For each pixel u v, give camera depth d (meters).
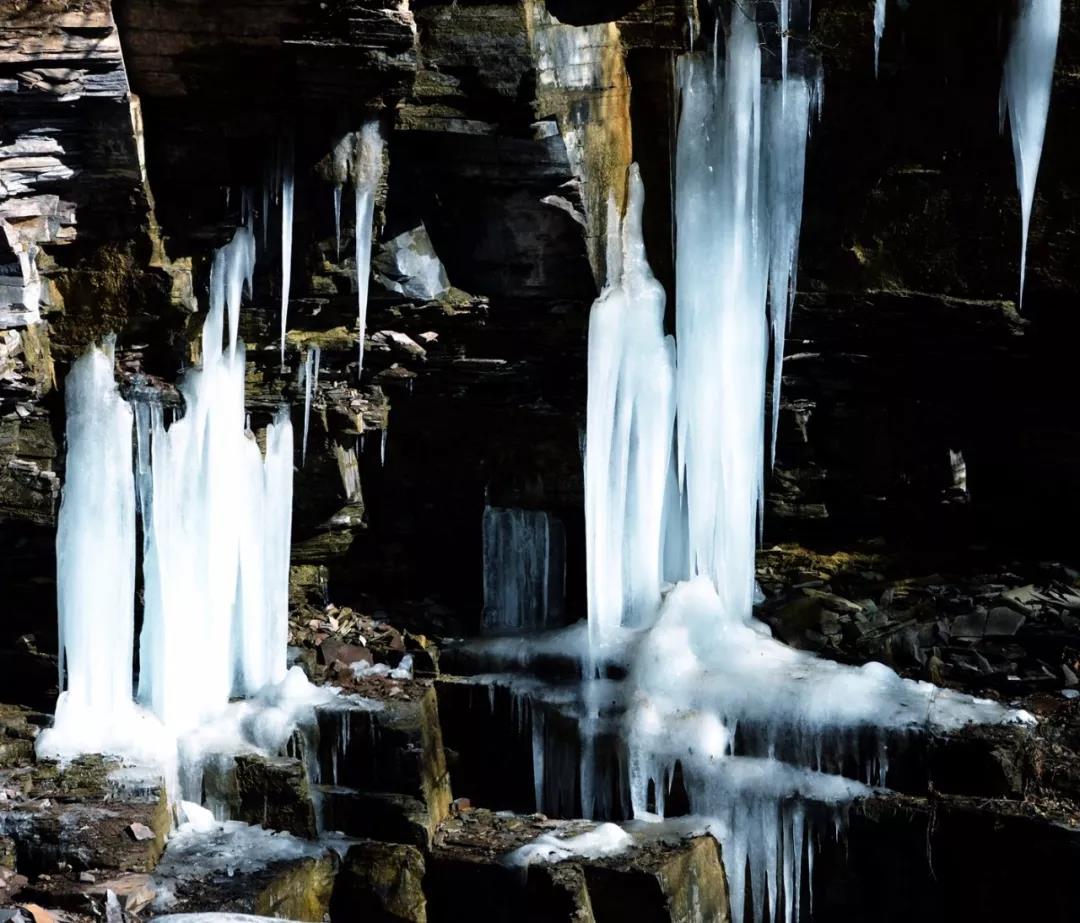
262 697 14.55
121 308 14.12
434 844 13.70
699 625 14.93
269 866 12.65
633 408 15.18
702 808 14.00
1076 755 13.48
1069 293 15.13
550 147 14.21
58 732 13.68
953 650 14.89
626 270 15.05
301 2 13.17
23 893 11.73
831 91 15.04
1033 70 14.23
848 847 13.64
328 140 14.04
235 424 14.59
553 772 14.64
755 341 15.04
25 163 13.19
